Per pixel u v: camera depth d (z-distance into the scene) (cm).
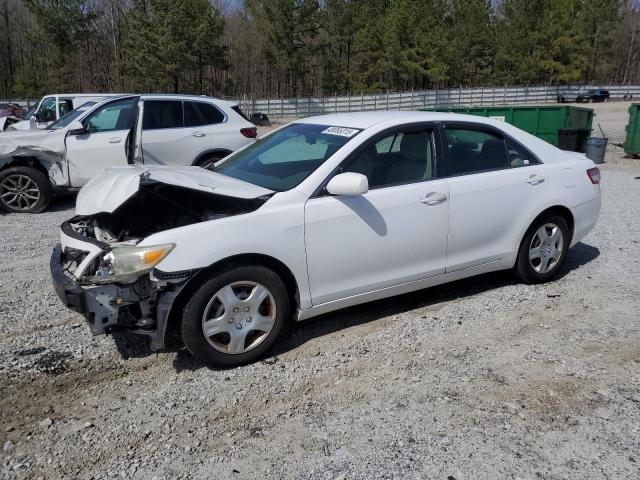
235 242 353
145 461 283
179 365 378
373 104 5312
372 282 413
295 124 495
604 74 7494
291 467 278
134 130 781
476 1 6581
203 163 926
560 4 6059
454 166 450
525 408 324
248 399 337
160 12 4847
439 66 6034
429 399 334
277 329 380
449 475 270
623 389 343
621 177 1241
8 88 6316
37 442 298
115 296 339
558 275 545
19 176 843
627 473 271
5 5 6197
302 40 5797
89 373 368
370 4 6438
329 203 386
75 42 5438
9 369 371
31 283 537
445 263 447
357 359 384
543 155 505
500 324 436
